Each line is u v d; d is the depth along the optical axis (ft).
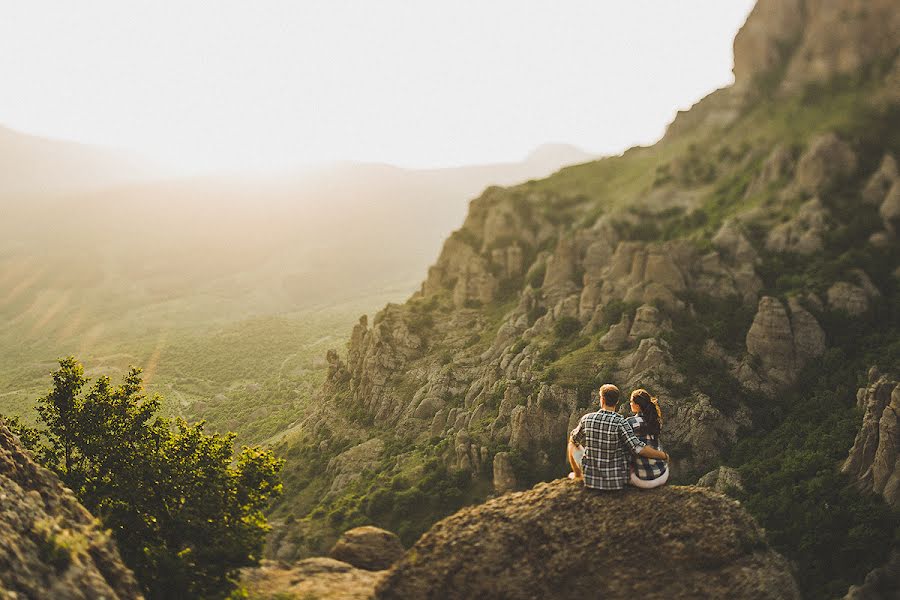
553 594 42.27
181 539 76.64
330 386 387.55
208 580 61.52
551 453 244.42
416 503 239.50
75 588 42.45
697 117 506.89
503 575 43.04
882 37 407.64
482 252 435.53
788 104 432.66
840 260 291.99
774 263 305.73
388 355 357.20
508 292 401.90
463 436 261.24
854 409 220.84
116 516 79.77
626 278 315.58
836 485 184.14
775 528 185.16
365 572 58.65
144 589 61.00
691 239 346.33
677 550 43.04
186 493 86.63
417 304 406.21
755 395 251.19
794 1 469.57
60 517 50.06
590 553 43.27
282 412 497.05
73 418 99.25
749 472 214.28
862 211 319.27
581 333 303.07
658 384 251.60
